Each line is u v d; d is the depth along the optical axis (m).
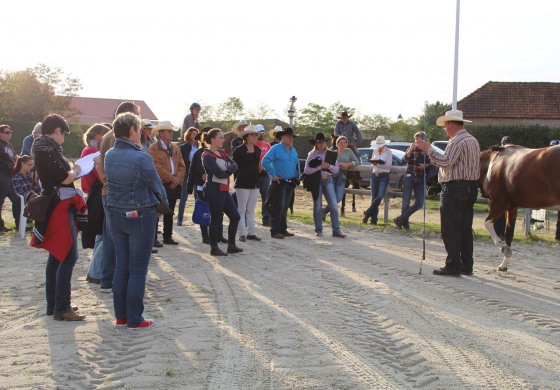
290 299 6.85
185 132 13.01
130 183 5.51
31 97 52.25
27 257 9.15
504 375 4.71
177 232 11.72
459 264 8.27
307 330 5.71
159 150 9.75
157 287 7.38
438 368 4.83
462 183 8.15
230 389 4.36
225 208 9.43
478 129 36.19
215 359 4.94
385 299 6.93
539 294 7.39
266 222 12.92
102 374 4.65
